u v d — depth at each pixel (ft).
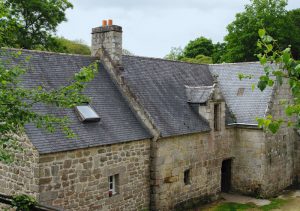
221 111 69.05
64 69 55.26
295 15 150.82
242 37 131.13
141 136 53.78
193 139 62.39
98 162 47.78
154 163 55.42
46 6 102.73
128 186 52.29
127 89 58.03
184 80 73.00
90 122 49.75
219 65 84.84
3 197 25.82
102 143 47.75
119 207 50.98
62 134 44.93
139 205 54.13
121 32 61.72
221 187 75.15
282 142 75.82
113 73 60.18
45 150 41.57
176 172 59.00
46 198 42.11
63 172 43.70
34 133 42.70
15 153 43.57
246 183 72.08
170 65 73.77
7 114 26.23
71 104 27.14
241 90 76.84
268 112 69.62
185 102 67.21
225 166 74.54
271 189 72.43
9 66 47.24
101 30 61.72
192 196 62.64
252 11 133.90
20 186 43.57
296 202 67.92
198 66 82.17
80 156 45.55
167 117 59.93
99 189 48.06
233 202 67.26
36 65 51.80
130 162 52.39
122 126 53.06
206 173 65.82
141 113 56.34
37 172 41.39
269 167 71.61
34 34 105.60
